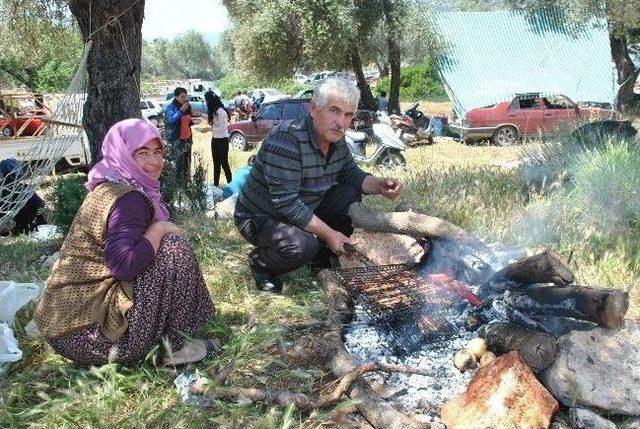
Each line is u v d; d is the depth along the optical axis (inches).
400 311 117.6
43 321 98.3
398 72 751.1
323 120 126.2
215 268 158.6
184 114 334.6
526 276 109.3
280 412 92.0
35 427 89.8
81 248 96.0
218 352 111.5
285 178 128.6
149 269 96.5
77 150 427.5
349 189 148.2
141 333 97.7
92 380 99.5
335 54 711.1
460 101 671.8
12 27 350.9
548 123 603.8
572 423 88.0
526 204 207.9
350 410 94.2
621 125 254.2
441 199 206.1
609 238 161.0
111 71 214.1
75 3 206.7
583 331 99.5
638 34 847.7
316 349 114.6
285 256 134.9
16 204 180.1
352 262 146.3
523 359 93.3
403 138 588.4
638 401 91.3
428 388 100.7
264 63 759.1
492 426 83.7
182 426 89.4
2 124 324.8
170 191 227.9
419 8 708.0
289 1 711.1
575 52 706.8
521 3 822.5
